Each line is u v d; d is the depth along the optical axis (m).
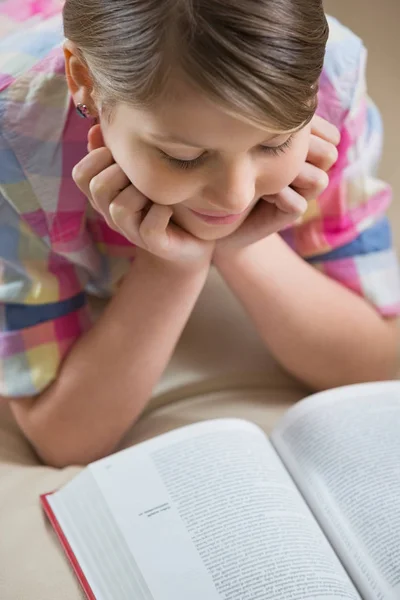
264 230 0.84
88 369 0.95
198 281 0.90
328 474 0.91
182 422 1.05
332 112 0.94
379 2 1.36
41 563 0.84
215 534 0.83
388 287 1.07
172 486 0.87
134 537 0.83
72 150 0.85
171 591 0.80
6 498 0.92
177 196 0.66
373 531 0.85
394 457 0.91
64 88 0.81
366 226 1.05
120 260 1.03
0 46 0.88
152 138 0.60
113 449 1.04
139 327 0.92
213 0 0.53
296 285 1.01
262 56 0.54
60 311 0.97
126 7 0.56
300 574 0.81
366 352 1.05
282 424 0.97
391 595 0.80
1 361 0.96
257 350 1.14
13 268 0.94
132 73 0.56
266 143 0.62
